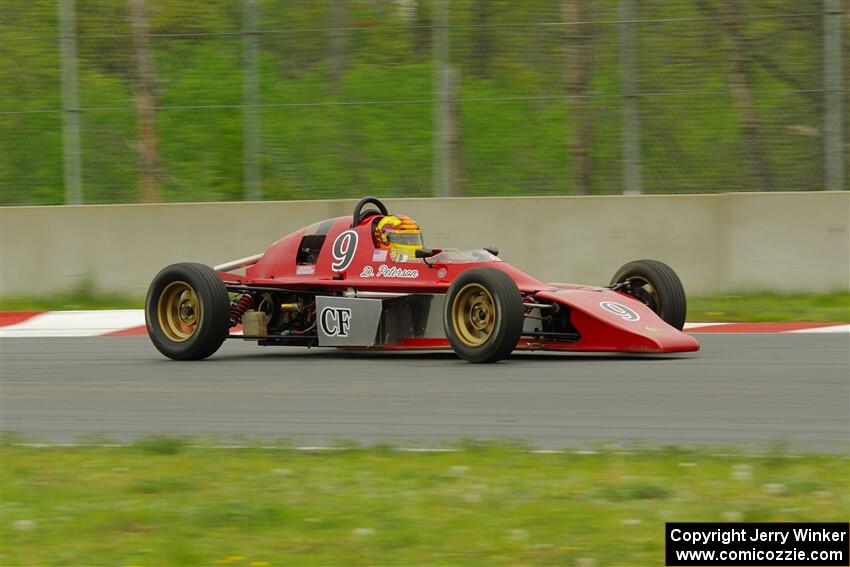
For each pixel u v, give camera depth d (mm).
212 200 57875
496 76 55812
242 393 30172
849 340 38156
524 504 18094
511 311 32219
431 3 57875
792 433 23625
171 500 19047
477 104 56156
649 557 15430
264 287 38438
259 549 16078
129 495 19516
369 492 19062
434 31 56500
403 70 57281
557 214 51125
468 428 24828
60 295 54219
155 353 39312
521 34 55750
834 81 52000
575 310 33156
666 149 54188
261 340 38531
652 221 50312
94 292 54094
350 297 36125
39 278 54438
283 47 58656
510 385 29906
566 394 28406
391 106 57125
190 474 20766
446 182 54750
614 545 15938
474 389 29438
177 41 59469
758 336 40062
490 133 55938
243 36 57000
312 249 38969
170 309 37562
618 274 36812
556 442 23188
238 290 38438
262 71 58375
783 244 48875
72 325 47812
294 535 16766
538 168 55156
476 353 32781
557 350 33812
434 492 19016
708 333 41562
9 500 19453
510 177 55281
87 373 34719
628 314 33250
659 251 50250
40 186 58750
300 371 33938
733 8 54938
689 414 25781
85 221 54219
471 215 52000
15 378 34188
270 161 57188
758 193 49156
